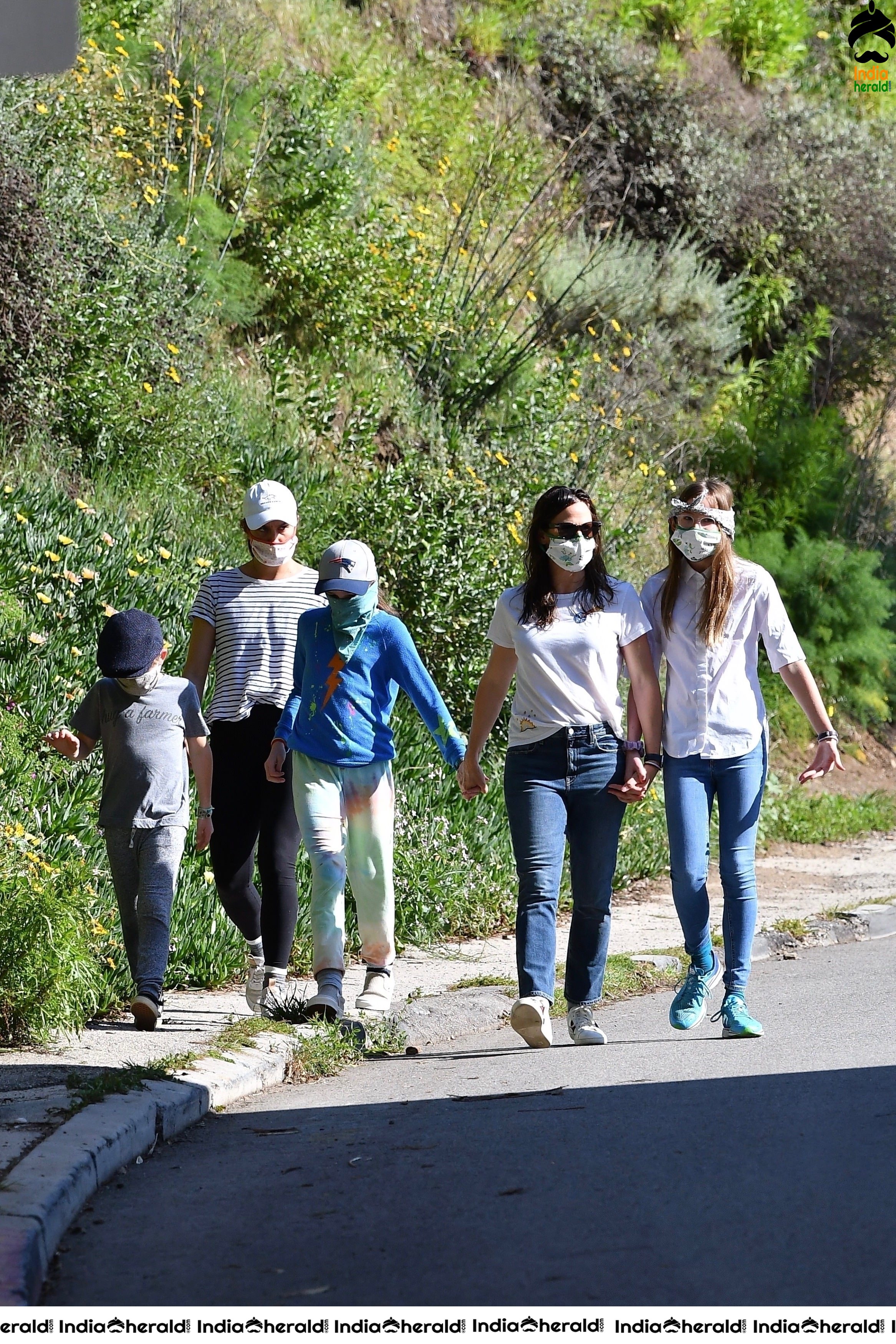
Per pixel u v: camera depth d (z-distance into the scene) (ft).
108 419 98.37
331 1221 36.76
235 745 58.54
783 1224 34.68
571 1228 35.14
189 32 128.26
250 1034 53.88
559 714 53.72
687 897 55.77
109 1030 54.85
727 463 150.71
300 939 69.31
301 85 136.77
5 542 79.77
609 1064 52.47
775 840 115.75
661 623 55.93
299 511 100.07
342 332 122.52
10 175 95.66
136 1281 33.37
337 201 126.52
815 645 145.07
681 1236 34.19
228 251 120.26
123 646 54.44
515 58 176.45
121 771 55.16
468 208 149.48
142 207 113.80
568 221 162.71
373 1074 53.57
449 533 96.99
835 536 153.89
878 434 168.66
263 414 112.16
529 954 53.98
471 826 85.46
